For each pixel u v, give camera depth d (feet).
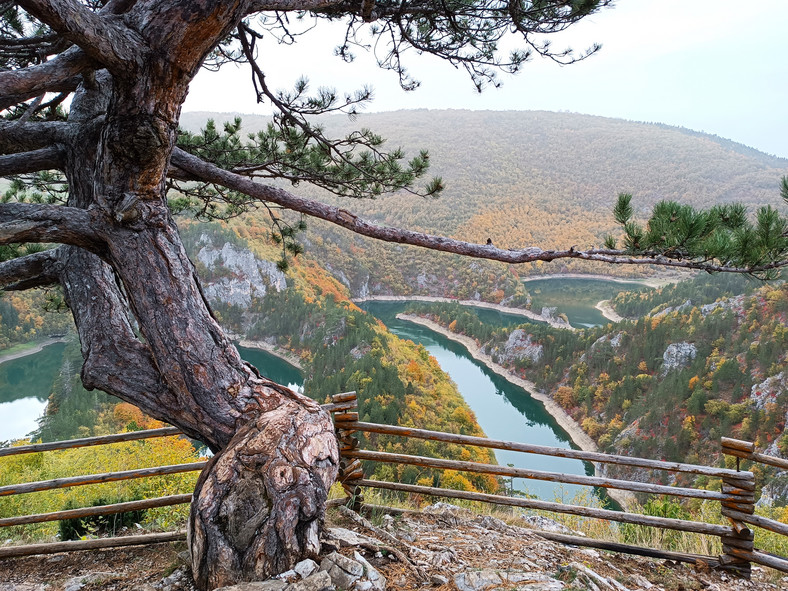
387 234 12.53
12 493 13.21
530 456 250.57
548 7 17.28
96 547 12.92
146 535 13.26
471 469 15.01
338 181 21.17
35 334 330.54
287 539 9.58
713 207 13.71
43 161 11.69
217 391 10.93
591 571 11.66
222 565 9.45
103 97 11.94
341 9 16.81
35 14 7.34
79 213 10.43
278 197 12.28
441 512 15.67
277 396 11.35
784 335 270.87
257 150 21.86
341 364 299.99
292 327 381.60
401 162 21.59
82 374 11.57
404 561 11.23
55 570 12.08
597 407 298.15
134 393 11.25
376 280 628.28
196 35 8.83
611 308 556.92
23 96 10.79
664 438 251.60
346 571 9.68
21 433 225.76
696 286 448.24
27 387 272.51
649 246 12.92
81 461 30.73
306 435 10.67
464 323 452.76
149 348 10.97
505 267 622.13
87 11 7.80
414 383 267.39
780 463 13.51
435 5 16.84
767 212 12.64
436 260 652.48
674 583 13.09
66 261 12.90
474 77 19.89
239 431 10.75
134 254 10.59
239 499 9.81
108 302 12.29
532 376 350.64
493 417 293.84
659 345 318.86
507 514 20.35
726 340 300.20
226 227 444.14
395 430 14.92
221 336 11.31
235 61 20.68
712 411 254.47
